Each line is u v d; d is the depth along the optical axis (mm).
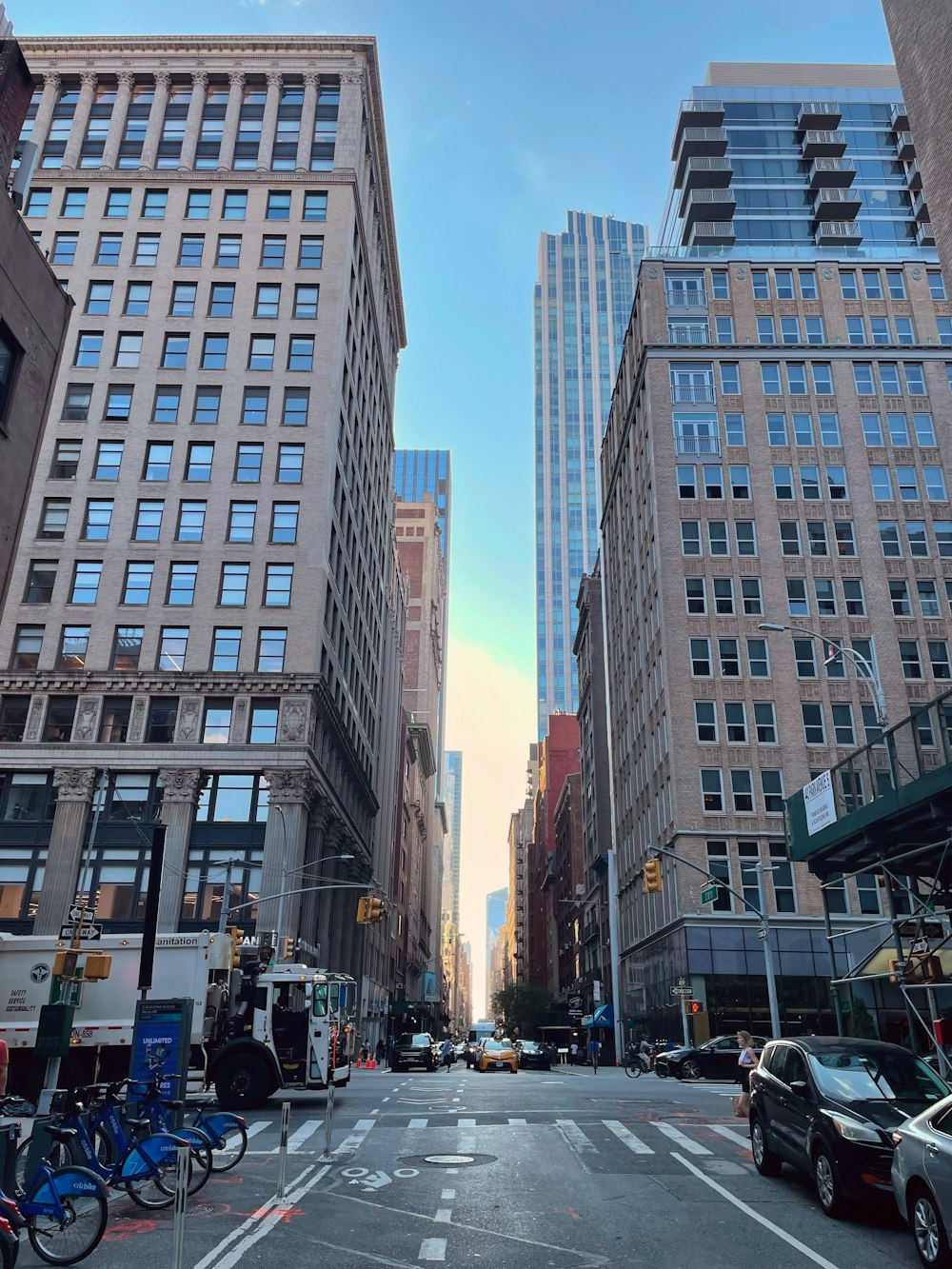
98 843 45000
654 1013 51250
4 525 16984
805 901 44500
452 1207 10922
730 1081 33344
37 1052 15109
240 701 47500
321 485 52562
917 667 49562
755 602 50625
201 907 44375
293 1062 21188
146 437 53281
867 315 57375
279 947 39875
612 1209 10828
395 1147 15219
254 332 56094
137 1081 12727
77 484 52188
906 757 16969
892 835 18250
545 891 128125
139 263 57938
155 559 50625
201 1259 8734
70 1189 8883
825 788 20500
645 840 56562
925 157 23922
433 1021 134875
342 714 58969
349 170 60969
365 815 72375
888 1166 9867
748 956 43469
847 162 72000
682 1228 9938
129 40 63594
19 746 46156
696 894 44781
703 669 49125
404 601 119438
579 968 92750
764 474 53281
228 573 50562
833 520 52438
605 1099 22922
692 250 59750
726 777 47062
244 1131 12914
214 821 45844
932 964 17422
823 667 49281
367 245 68812
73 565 50500
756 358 56000
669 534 51938
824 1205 10484
